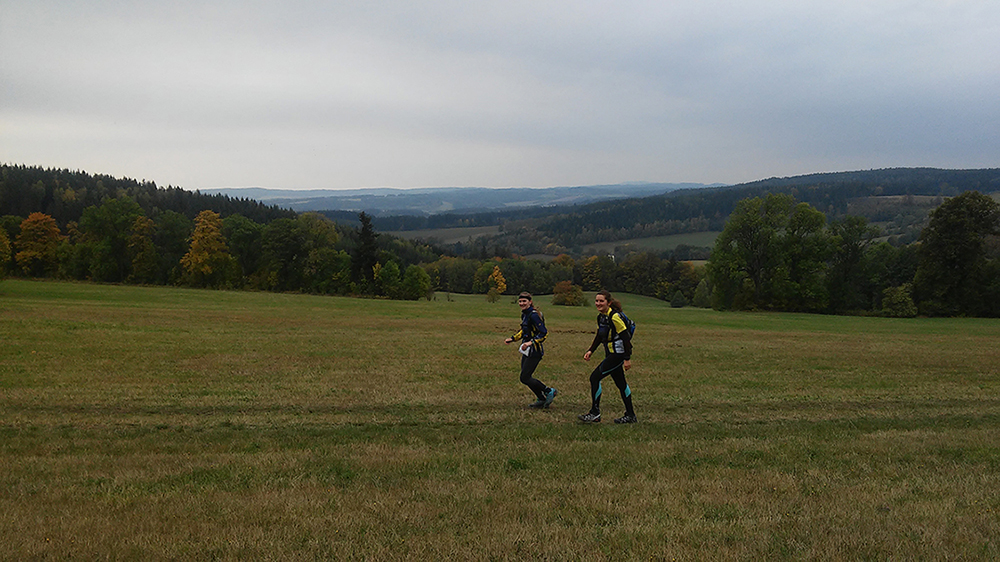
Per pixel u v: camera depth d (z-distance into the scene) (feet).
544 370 54.75
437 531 15.80
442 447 25.93
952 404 41.29
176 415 32.83
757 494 19.65
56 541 14.75
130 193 447.01
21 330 74.02
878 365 65.00
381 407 35.86
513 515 17.16
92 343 65.21
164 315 115.14
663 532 15.85
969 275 186.60
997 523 16.88
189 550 14.33
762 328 136.05
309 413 33.81
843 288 207.82
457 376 49.16
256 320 114.21
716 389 45.55
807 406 39.42
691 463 23.91
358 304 192.95
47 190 414.82
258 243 281.54
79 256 252.83
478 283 359.05
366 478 20.90
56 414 32.42
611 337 31.81
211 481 20.36
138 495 18.71
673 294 328.70
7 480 20.31
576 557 14.24
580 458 24.18
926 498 19.62
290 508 17.40
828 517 17.31
